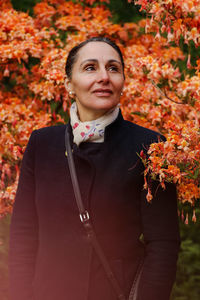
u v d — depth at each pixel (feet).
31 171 4.76
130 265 4.27
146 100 8.10
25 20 9.00
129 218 4.29
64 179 4.46
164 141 4.92
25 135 8.22
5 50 8.27
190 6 5.30
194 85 5.78
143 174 4.40
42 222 4.45
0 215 7.92
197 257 12.82
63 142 4.66
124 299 4.15
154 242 4.26
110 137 4.52
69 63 4.66
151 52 9.50
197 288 12.08
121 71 4.55
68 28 9.64
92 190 4.32
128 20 10.65
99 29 9.39
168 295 4.22
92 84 4.39
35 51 8.41
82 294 4.21
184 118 7.79
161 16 5.61
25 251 4.60
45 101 8.62
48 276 4.33
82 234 4.28
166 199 4.41
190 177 5.06
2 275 10.25
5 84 10.06
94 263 4.21
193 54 8.57
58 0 10.21
